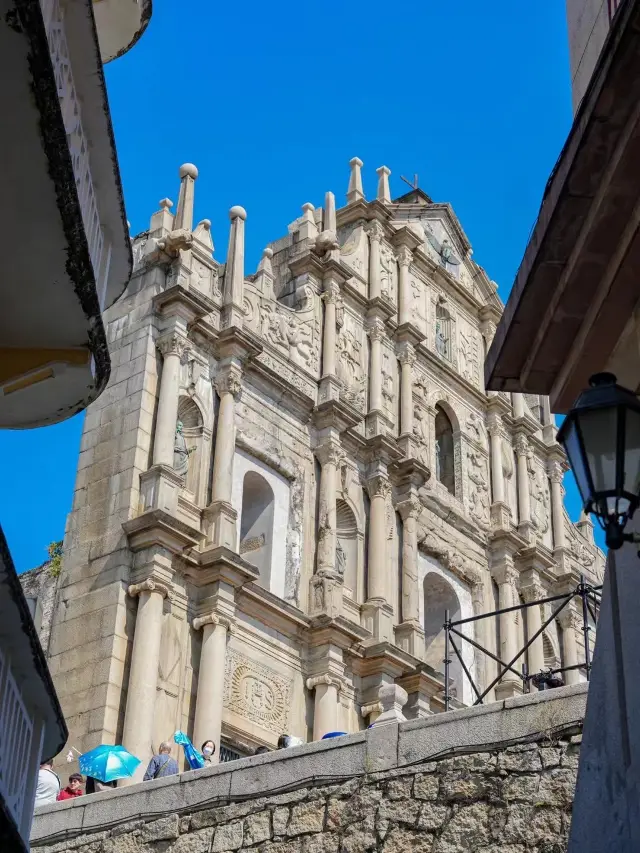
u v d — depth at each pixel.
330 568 34.06
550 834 15.52
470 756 16.52
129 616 30.03
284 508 34.66
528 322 14.62
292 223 40.84
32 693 13.45
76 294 13.59
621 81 12.20
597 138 12.70
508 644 39.44
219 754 29.64
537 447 45.16
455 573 39.41
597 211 13.09
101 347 14.26
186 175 35.84
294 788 17.70
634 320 13.72
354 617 34.91
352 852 16.75
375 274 40.78
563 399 15.11
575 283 13.81
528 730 16.27
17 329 14.06
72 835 19.30
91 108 14.18
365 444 37.12
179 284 33.56
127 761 22.33
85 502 31.84
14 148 12.23
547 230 13.59
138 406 32.41
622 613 13.32
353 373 38.59
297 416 35.94
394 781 16.92
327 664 32.72
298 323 37.44
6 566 11.74
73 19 13.45
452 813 16.30
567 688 16.22
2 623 12.41
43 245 13.09
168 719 29.41
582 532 46.16
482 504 41.66
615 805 13.02
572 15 16.67
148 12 17.52
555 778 15.79
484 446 42.91
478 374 44.25
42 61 11.56
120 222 15.29
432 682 34.38
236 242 36.09
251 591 31.89
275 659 32.19
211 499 32.41
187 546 31.00
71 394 14.44
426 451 39.97
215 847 17.91
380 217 41.91
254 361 34.84
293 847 17.25
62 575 31.14
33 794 13.77
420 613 36.84
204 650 30.34
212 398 33.75
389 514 36.88
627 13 11.77
